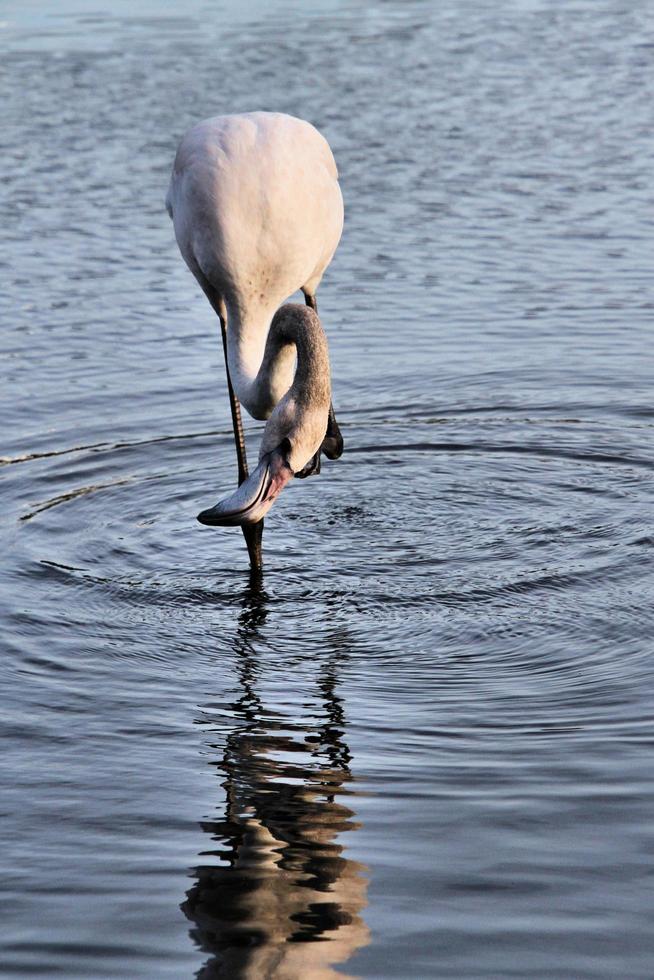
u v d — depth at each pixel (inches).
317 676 354.3
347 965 230.8
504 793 288.0
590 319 660.1
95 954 236.2
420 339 644.1
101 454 521.7
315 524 463.5
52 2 1547.7
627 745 308.5
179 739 319.3
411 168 908.6
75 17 1446.9
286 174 425.1
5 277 734.5
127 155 938.7
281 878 258.7
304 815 282.0
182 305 697.0
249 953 235.6
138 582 418.0
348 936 238.7
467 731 319.6
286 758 308.5
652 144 953.5
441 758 306.0
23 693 344.5
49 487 493.4
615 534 442.0
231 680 352.8
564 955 231.3
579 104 1063.6
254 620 391.2
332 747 312.8
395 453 523.8
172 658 366.6
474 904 247.0
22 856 268.4
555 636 374.0
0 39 1325.0
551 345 630.5
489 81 1138.0
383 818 279.4
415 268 737.6
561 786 290.0
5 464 512.4
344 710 333.1
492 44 1290.6
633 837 268.1
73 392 585.0
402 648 370.9
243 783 297.1
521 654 363.9
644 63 1203.9
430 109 1045.8
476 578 414.6
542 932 237.9
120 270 745.0
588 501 472.4
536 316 666.2
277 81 1123.3
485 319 665.0
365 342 642.2
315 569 426.9
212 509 340.5
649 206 826.2
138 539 450.9
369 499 483.8
